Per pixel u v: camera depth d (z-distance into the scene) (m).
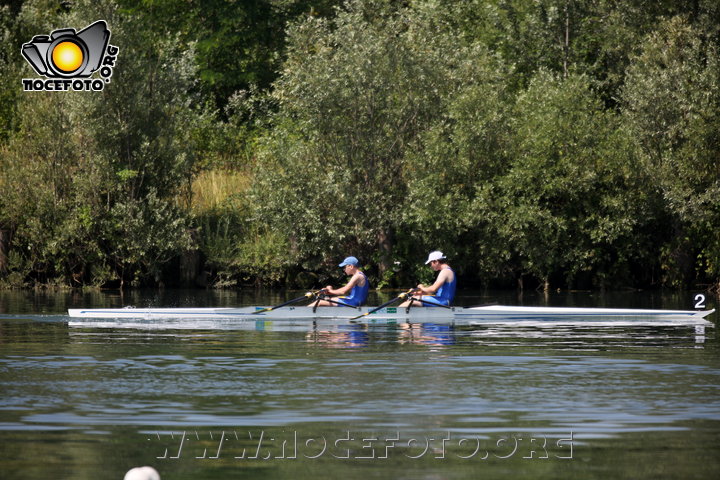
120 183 90.25
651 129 90.69
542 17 111.19
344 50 90.88
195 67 98.75
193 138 104.25
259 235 95.44
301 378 34.25
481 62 95.06
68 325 55.00
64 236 89.56
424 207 87.31
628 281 94.56
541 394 31.00
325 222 90.25
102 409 28.78
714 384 32.94
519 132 90.38
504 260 93.06
